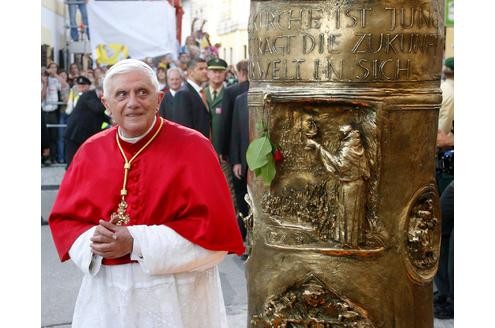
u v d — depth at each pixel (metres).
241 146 6.71
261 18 2.92
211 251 3.00
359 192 2.83
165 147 3.05
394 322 2.89
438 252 3.02
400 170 2.84
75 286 5.90
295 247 2.91
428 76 2.86
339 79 2.79
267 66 2.91
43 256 6.76
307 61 2.82
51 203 9.09
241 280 6.08
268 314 2.99
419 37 2.80
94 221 3.04
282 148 2.92
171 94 6.73
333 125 2.85
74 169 3.12
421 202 2.91
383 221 2.85
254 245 3.04
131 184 3.02
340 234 2.85
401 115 2.80
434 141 2.93
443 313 5.02
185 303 3.03
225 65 7.06
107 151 3.09
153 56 10.36
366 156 2.82
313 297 2.89
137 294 2.98
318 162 2.87
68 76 11.81
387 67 2.78
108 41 10.31
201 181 3.00
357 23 2.76
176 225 2.96
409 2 2.78
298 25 2.82
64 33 12.11
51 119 11.76
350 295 2.86
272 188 2.95
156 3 10.36
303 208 2.91
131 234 2.91
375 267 2.86
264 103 2.89
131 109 2.94
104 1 10.23
